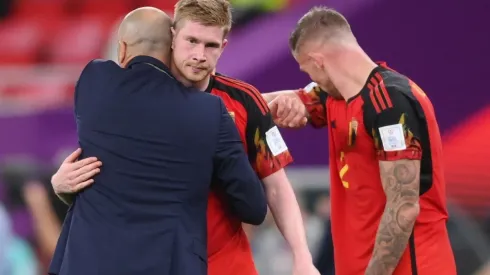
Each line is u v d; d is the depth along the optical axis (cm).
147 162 1411
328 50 1561
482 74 2642
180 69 1434
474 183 2603
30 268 2533
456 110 2642
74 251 1405
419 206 1473
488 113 2619
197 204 1438
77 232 1413
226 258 1516
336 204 1596
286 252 2575
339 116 1557
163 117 1416
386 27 2675
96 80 1459
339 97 1582
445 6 2659
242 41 2869
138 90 1430
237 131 1464
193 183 1422
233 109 1505
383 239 1471
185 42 1416
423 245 1507
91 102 1448
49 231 2634
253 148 1520
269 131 1523
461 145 2623
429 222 1516
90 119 1441
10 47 4219
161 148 1412
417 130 1473
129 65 1455
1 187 2703
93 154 1435
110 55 3866
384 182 1481
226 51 2848
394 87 1487
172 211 1409
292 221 1509
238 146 1451
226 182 1446
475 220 2580
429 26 2667
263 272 2578
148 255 1385
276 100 1702
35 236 2672
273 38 2828
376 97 1491
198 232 1431
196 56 1407
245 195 1448
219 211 1509
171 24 1469
